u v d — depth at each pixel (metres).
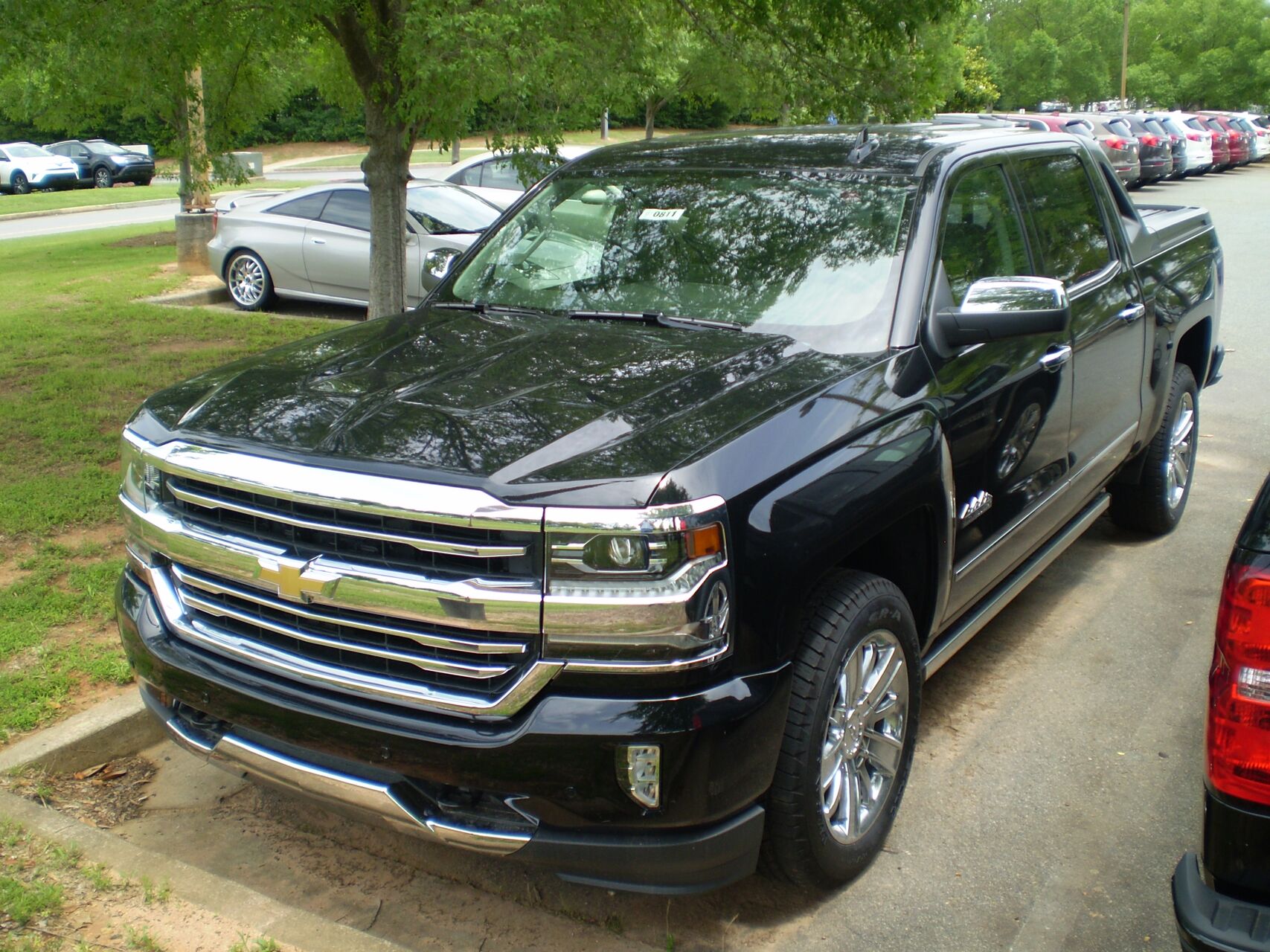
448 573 2.68
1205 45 65.75
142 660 3.21
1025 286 3.54
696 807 2.68
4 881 3.05
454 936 3.11
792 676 2.88
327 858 3.45
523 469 2.68
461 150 45.16
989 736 4.10
